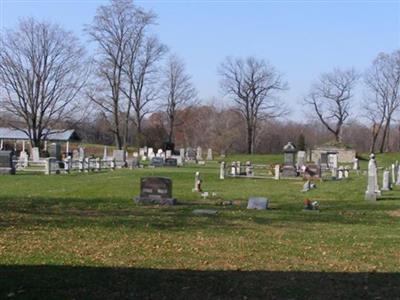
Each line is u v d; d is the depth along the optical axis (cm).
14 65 6944
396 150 12312
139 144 8456
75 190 3081
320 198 2855
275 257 1171
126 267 1033
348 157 8031
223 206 2322
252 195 2934
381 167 6719
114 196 2739
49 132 7294
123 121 8750
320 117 10475
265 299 830
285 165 4759
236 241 1373
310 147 10362
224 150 10938
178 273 993
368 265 1102
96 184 3462
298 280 955
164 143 9350
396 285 928
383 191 3272
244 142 11138
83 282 904
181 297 834
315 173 4478
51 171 4609
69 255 1138
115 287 880
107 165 5422
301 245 1334
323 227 1694
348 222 1836
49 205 2197
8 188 3191
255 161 8150
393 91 10162
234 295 849
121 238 1377
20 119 7794
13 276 931
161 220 1755
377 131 10388
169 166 6244
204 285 907
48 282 896
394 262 1138
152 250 1220
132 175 4319
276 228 1639
